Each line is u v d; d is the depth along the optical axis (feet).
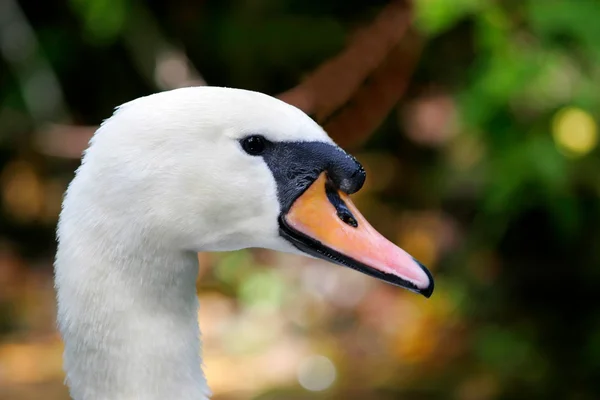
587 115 30.27
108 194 13.23
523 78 29.32
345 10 43.68
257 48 43.93
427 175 43.83
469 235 38.55
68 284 13.52
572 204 31.71
